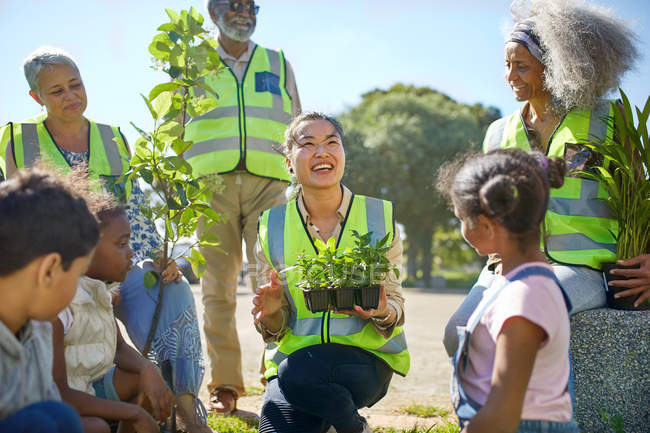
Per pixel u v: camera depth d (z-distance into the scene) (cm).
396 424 414
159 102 338
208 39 348
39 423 189
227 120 474
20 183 204
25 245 195
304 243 338
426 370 626
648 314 323
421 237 3912
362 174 3641
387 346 326
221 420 412
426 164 3662
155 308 350
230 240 476
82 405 260
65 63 373
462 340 236
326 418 308
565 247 345
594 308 336
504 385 208
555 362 220
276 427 318
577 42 334
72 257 204
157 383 303
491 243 232
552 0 349
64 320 273
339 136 343
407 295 2273
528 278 219
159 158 337
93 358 289
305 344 323
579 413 328
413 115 4031
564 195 351
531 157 231
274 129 484
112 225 295
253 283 487
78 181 271
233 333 463
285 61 511
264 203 485
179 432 349
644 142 335
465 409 230
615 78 347
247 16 475
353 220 341
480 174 226
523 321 212
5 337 201
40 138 383
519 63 358
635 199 330
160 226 357
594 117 355
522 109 385
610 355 323
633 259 328
